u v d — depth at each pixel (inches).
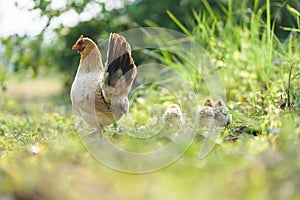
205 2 597.0
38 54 729.6
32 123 464.1
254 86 442.3
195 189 202.1
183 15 713.0
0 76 705.0
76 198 201.5
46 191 207.8
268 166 217.9
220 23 572.4
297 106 349.1
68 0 723.4
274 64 466.0
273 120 319.3
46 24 717.3
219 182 208.4
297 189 194.2
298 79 390.9
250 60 470.3
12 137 388.2
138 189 208.5
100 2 737.0
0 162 279.3
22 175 220.8
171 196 197.2
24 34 713.0
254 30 482.3
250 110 398.0
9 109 607.5
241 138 312.2
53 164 251.9
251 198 192.1
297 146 235.9
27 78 790.5
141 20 722.8
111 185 216.2
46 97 770.8
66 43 739.4
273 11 615.8
